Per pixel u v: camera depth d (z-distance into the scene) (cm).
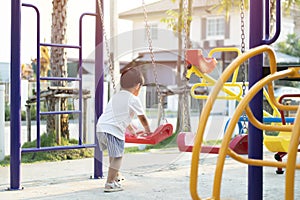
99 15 478
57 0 702
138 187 454
